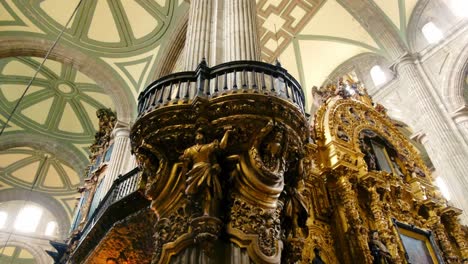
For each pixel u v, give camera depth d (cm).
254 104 465
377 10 1677
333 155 883
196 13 723
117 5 1495
